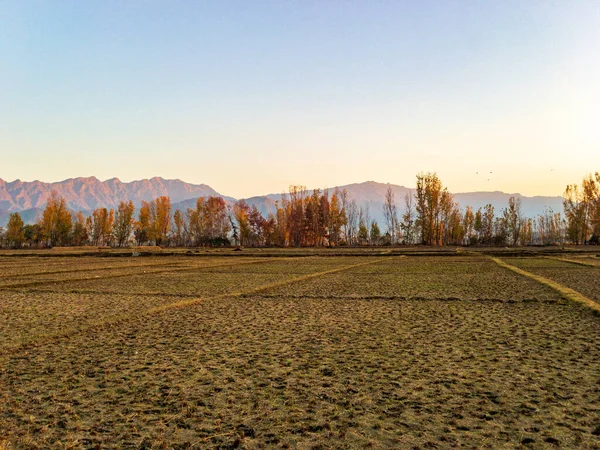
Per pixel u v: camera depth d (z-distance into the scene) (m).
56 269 42.12
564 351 11.99
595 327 14.98
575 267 39.03
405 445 6.82
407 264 45.88
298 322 16.55
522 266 40.75
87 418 7.97
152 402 8.67
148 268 43.06
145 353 12.30
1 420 7.92
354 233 127.44
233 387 9.44
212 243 116.19
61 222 117.38
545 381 9.56
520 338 13.57
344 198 122.06
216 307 20.23
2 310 19.72
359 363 11.10
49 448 6.88
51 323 16.70
